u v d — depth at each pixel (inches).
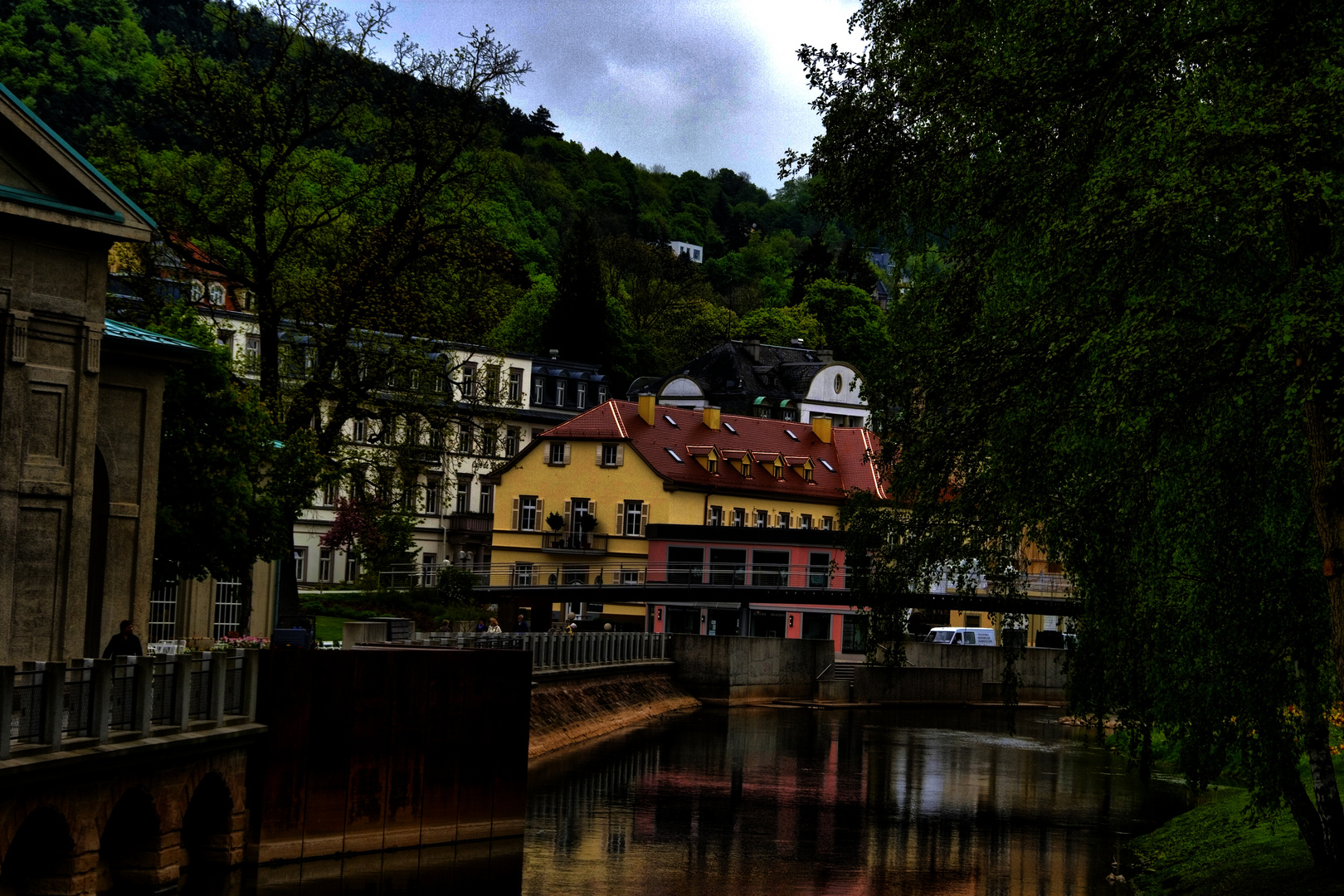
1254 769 847.1
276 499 1466.5
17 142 1050.1
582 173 7554.1
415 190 1811.0
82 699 895.1
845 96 937.5
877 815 1654.8
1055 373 726.5
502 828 1343.5
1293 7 669.9
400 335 1790.1
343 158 2027.6
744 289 6845.5
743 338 5438.0
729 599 3078.2
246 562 1417.3
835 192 942.4
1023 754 2354.8
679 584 3078.2
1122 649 852.0
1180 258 717.3
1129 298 717.3
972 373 772.6
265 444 1488.7
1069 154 751.1
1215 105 667.4
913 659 3346.5
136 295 1830.7
